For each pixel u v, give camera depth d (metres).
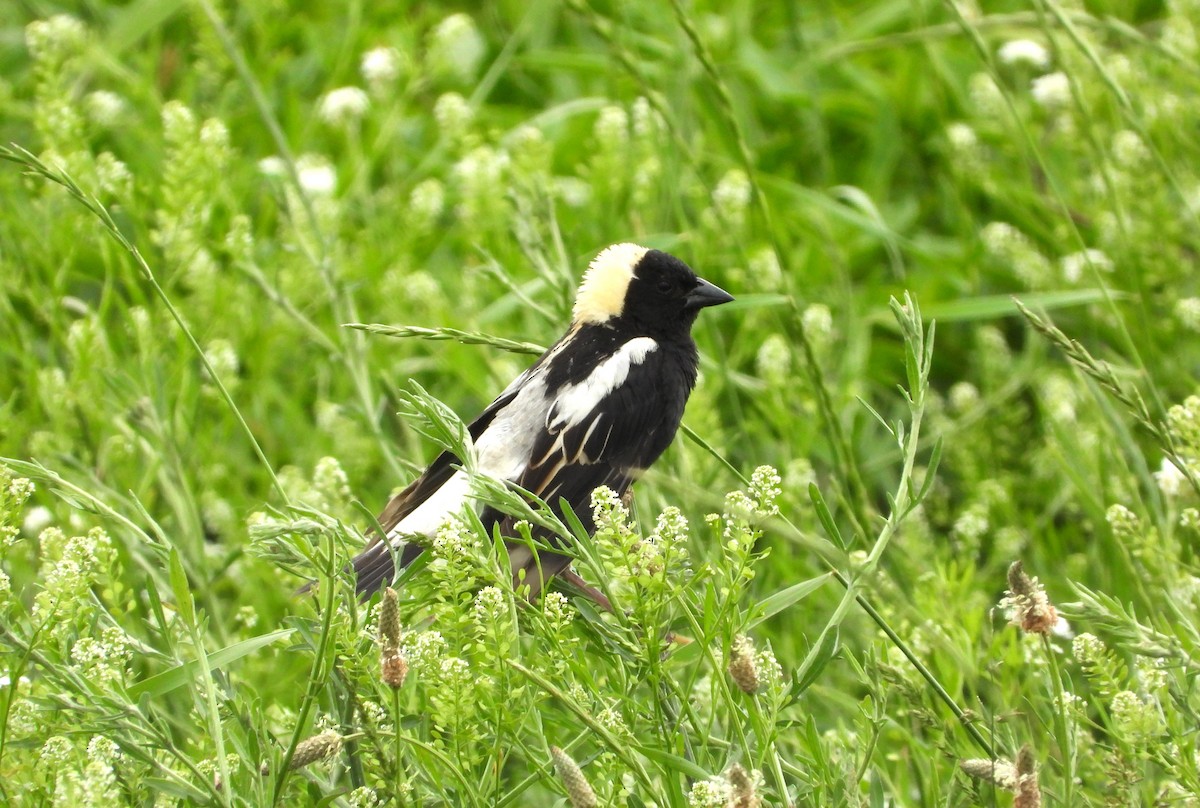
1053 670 5.94
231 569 9.91
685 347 10.23
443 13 16.81
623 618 6.07
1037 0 10.07
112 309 12.95
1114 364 11.71
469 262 12.95
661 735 6.16
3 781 6.09
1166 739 6.59
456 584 6.00
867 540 8.40
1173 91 13.36
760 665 6.25
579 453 9.27
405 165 14.56
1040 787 6.13
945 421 12.25
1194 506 9.17
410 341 12.20
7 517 6.16
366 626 6.17
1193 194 12.19
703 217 12.62
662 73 14.81
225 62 13.42
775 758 5.76
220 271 12.23
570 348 9.73
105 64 13.66
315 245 11.87
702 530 9.06
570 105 14.38
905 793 7.45
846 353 11.98
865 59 15.96
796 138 15.07
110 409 10.41
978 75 14.73
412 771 6.16
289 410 12.06
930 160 15.08
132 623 8.34
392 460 9.36
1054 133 14.30
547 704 8.04
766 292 11.81
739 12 15.51
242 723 6.24
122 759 6.14
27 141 14.49
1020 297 11.99
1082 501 9.88
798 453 10.98
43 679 6.22
